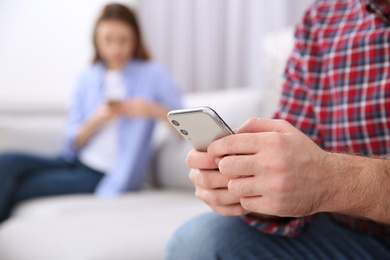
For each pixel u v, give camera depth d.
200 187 0.53
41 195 1.67
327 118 0.67
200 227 0.56
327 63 0.68
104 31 1.80
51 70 2.63
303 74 0.71
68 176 1.75
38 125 2.04
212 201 0.52
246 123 0.48
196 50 2.67
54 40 2.63
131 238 0.86
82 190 1.74
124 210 1.20
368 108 0.63
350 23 0.68
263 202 0.44
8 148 1.94
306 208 0.44
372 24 0.66
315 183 0.44
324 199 0.45
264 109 1.43
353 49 0.66
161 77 1.87
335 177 0.45
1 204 1.61
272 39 1.42
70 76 2.66
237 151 0.44
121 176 1.71
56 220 1.07
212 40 2.63
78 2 2.66
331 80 0.67
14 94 2.59
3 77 2.57
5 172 1.64
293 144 0.43
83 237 0.88
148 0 2.70
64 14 2.64
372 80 0.64
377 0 0.65
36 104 2.52
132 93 1.85
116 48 1.81
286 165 0.42
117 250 0.81
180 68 2.69
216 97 1.70
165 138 1.80
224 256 0.52
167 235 0.88
